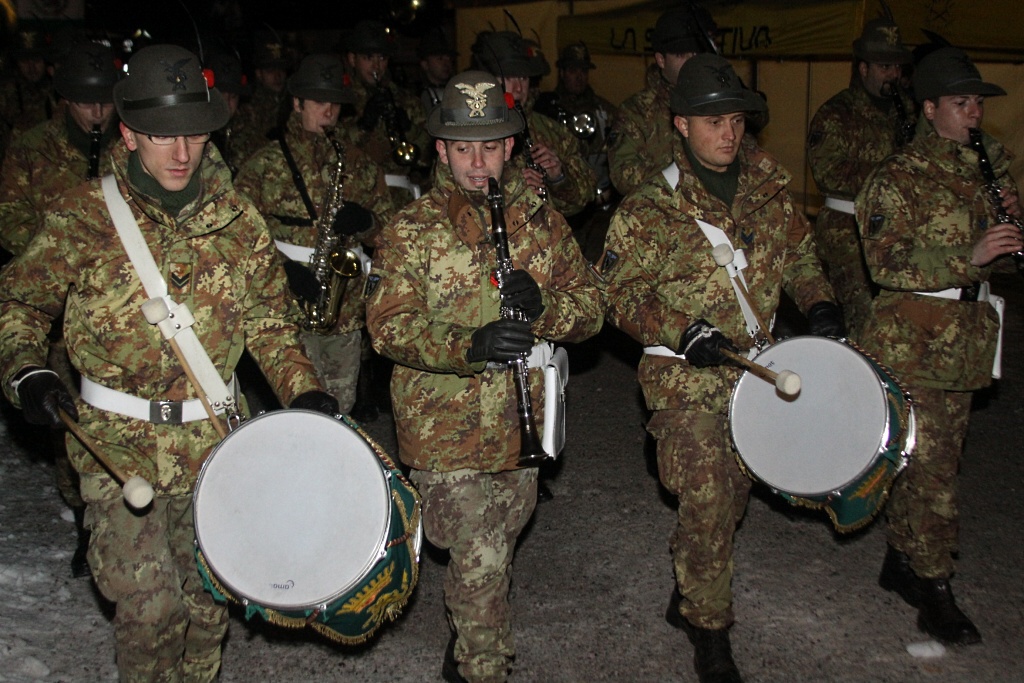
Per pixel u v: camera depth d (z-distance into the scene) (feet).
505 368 11.51
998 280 33.71
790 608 14.83
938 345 13.78
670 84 19.63
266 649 13.82
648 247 12.77
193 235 10.18
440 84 29.86
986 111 33.83
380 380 25.04
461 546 11.55
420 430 11.58
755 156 12.95
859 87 21.21
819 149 21.06
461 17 55.57
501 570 11.66
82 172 16.22
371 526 9.46
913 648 13.74
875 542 16.79
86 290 10.03
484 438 11.52
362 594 9.45
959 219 13.58
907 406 11.94
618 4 46.03
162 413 10.25
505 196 11.54
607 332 29.25
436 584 15.55
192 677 11.37
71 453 10.44
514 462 11.69
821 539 16.90
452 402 11.48
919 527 13.92
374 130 24.67
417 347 10.94
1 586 14.79
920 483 13.87
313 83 18.61
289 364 10.56
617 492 18.83
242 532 9.40
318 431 9.70
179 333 10.05
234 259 10.41
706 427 12.67
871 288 20.57
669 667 13.47
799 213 13.37
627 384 25.13
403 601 10.07
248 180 18.75
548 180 17.93
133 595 10.19
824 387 11.84
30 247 9.95
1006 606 14.79
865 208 13.89
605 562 16.25
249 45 34.65
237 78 22.21
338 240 18.61
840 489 11.67
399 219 11.44
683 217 12.70
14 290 9.91
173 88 9.72
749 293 12.74
